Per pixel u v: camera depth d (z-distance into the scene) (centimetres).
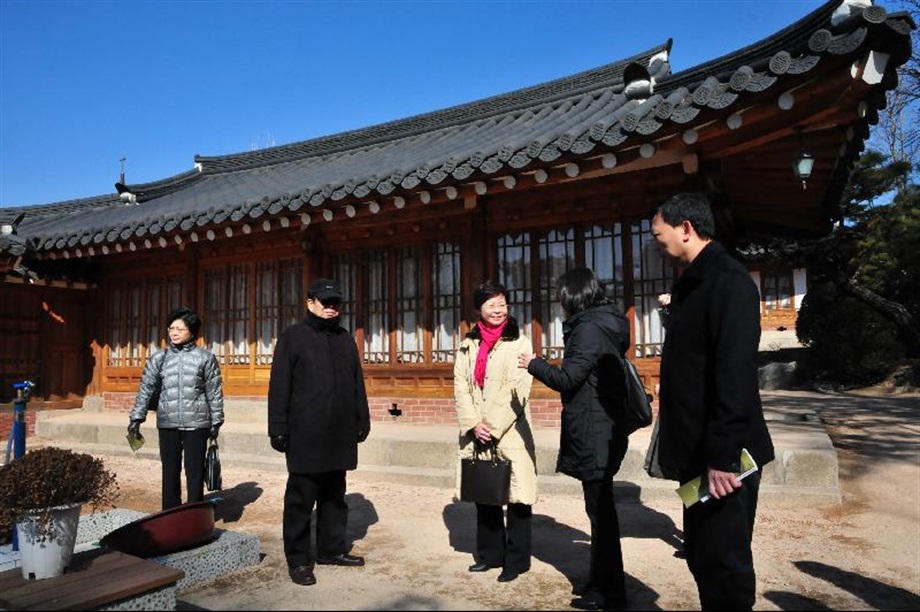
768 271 2231
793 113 489
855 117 492
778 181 695
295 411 405
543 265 745
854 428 961
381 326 848
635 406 342
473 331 418
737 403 234
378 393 839
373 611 344
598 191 702
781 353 1972
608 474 339
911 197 1852
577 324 348
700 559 254
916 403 1325
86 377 1111
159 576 333
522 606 350
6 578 335
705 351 257
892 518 500
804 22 483
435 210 781
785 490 539
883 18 403
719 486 234
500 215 761
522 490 384
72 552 355
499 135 887
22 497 329
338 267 882
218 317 973
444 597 364
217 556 405
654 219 284
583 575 398
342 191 706
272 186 1021
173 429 507
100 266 1102
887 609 339
